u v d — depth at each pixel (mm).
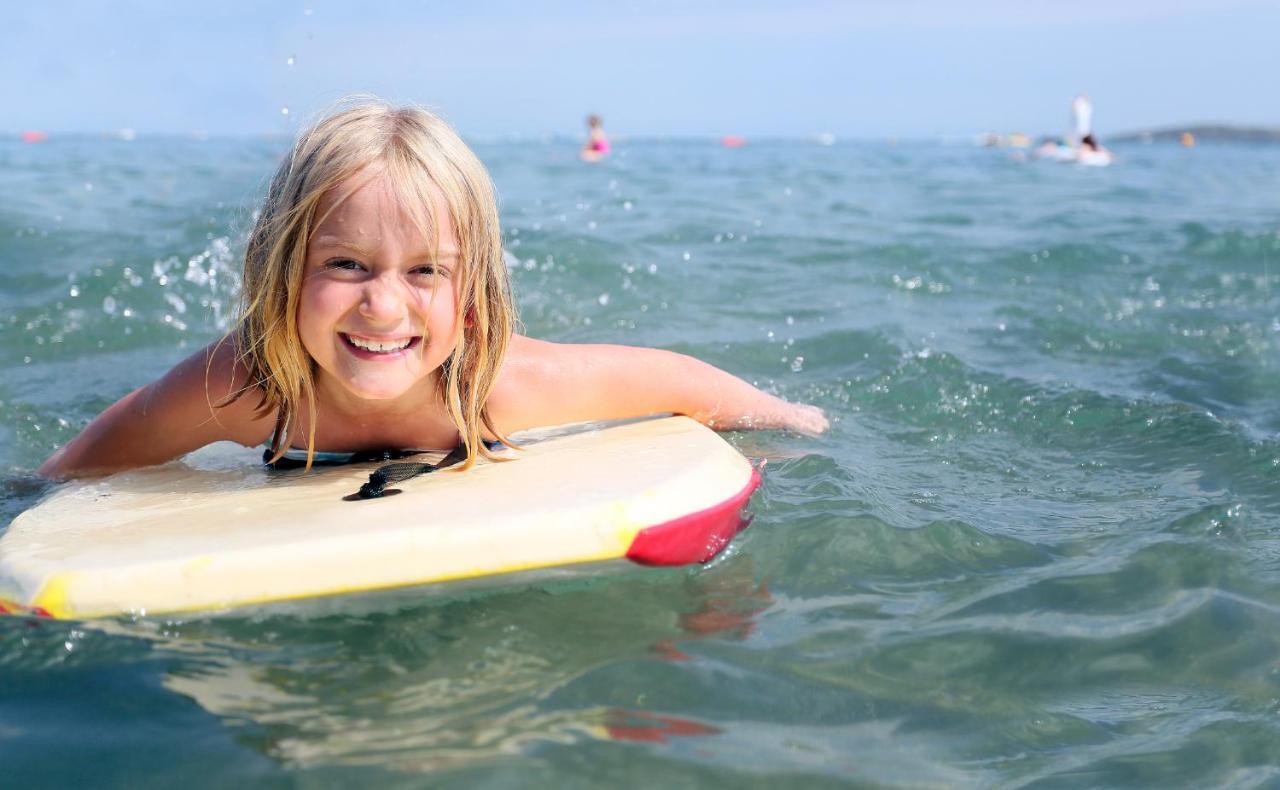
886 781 1367
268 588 1718
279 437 2330
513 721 1446
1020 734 1495
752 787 1333
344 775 1322
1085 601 1863
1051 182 12102
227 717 1454
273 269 2057
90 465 2426
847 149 31438
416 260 2000
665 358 2617
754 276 5074
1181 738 1494
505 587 1812
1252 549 2062
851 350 3734
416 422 2346
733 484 2098
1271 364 3547
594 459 2186
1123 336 3965
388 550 1756
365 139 1975
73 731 1432
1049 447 2752
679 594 1843
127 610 1697
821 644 1690
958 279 5117
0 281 4707
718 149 29031
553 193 9195
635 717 1465
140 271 4812
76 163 13203
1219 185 11531
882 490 2354
